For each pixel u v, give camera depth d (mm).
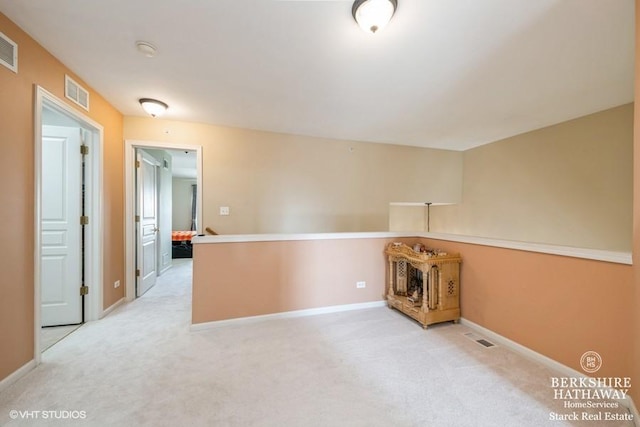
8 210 1765
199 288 2707
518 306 2283
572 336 1911
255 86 2672
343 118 3539
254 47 2039
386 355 2227
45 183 2736
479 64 2242
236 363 2104
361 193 4598
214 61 2238
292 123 3754
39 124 2012
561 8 1609
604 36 1868
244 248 2848
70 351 2271
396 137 4375
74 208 2814
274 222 4121
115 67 2340
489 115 3377
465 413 1593
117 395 1724
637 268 1472
